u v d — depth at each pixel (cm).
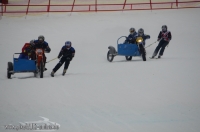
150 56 5553
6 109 2494
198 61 4622
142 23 7750
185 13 8494
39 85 3334
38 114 2358
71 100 2709
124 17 8319
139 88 3084
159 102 2602
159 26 7500
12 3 10356
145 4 9625
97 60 5375
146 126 2086
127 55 4969
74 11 9050
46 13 9081
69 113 2366
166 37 5134
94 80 3547
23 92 3027
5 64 5153
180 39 6619
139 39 4897
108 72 4088
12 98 2812
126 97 2772
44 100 2727
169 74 3706
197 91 2905
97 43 6506
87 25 7712
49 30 7444
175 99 2675
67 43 3919
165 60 4875
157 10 8962
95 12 8969
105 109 2448
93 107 2503
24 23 8150
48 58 5638
